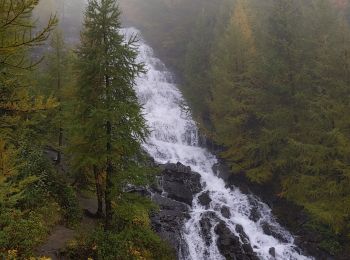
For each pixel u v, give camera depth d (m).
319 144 23.89
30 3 7.07
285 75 26.16
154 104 41.28
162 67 49.72
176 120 37.47
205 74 38.47
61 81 23.44
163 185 26.73
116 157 16.12
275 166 27.20
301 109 26.05
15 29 7.84
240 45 31.41
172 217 23.12
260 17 36.50
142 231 17.31
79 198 21.62
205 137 35.62
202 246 21.97
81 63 16.06
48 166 19.11
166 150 32.66
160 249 18.31
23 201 15.92
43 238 14.69
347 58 22.84
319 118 22.94
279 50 26.98
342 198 21.78
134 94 16.69
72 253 14.22
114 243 15.49
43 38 7.47
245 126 30.73
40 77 23.44
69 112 17.12
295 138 25.56
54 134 23.72
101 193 19.11
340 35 25.48
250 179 29.44
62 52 24.42
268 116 27.00
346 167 21.50
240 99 30.75
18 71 9.95
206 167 31.86
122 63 16.14
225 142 30.56
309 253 22.61
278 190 27.72
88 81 16.30
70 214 17.88
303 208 25.56
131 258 15.38
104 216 19.22
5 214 13.59
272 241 23.66
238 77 31.11
